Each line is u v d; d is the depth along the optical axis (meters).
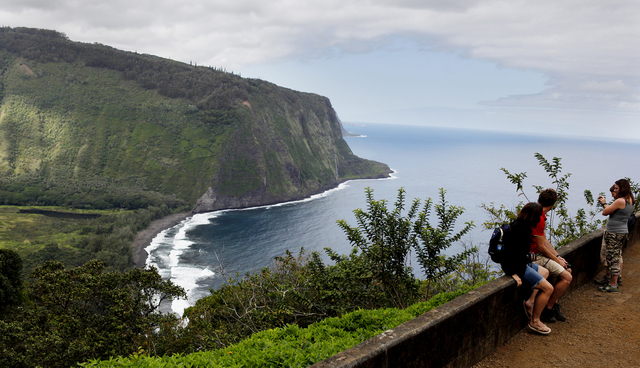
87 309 22.33
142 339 18.42
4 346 19.19
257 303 11.60
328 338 6.00
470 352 4.47
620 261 6.84
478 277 11.65
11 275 34.34
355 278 9.47
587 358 4.66
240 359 5.03
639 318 5.76
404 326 3.78
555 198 5.52
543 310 5.78
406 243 9.50
